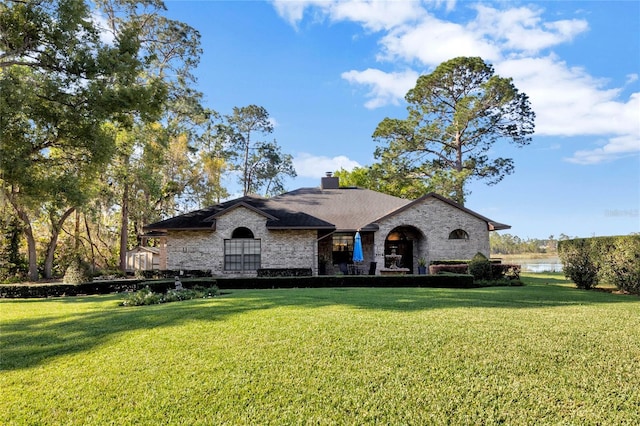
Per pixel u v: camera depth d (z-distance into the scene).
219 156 45.62
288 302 10.42
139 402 4.86
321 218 24.25
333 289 14.52
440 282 16.23
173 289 14.77
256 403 4.72
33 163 19.05
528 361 5.52
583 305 9.91
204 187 36.69
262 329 7.47
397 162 36.09
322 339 6.73
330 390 4.95
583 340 6.34
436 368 5.43
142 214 32.59
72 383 5.49
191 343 6.84
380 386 5.00
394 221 23.11
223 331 7.47
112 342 7.23
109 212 33.16
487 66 32.78
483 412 4.34
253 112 52.19
